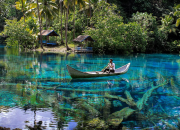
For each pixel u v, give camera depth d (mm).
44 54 27438
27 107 6824
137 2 51062
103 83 10922
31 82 10695
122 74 13953
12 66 16031
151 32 39812
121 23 33156
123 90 9430
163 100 7953
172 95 8727
